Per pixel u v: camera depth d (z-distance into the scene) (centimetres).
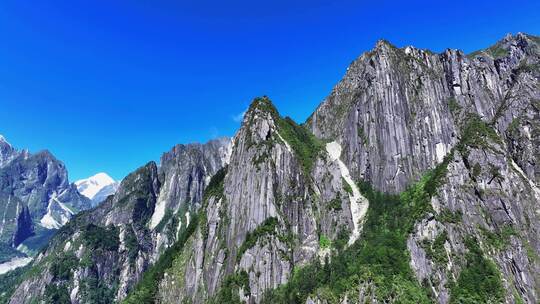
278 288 19375
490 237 19175
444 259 18175
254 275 19625
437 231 19062
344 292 17500
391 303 16775
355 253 19675
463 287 17388
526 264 18525
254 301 19175
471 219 19650
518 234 19275
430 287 17712
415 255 18538
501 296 16950
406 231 19450
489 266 17950
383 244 19200
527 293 17875
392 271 17912
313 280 18875
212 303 19888
